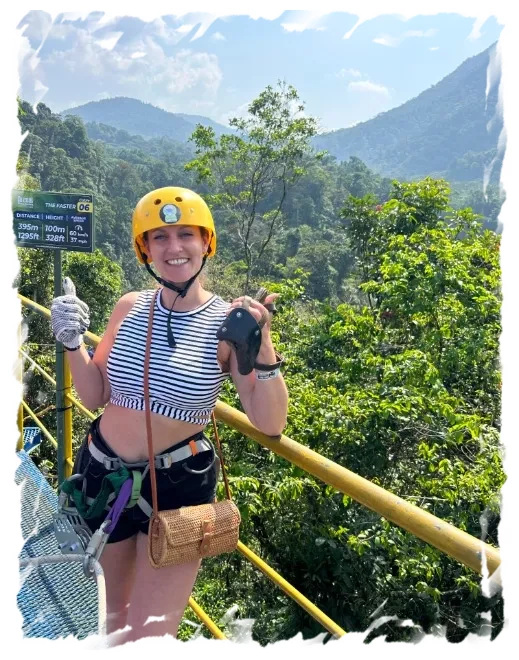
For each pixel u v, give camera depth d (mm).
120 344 2049
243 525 6301
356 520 6953
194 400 1946
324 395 7898
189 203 1998
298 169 30188
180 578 1918
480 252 10086
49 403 8375
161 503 1975
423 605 6578
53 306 2184
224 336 1774
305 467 1842
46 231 4605
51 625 2262
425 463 7504
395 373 7887
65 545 2121
